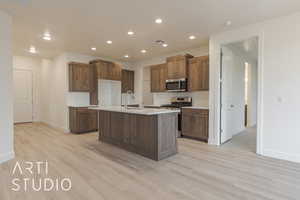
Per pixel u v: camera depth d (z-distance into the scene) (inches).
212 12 115.7
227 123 178.1
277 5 106.9
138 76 279.1
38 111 301.3
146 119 132.7
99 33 153.9
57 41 175.9
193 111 181.2
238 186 89.0
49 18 124.3
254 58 252.5
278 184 90.4
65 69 220.2
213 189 86.4
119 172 106.1
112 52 221.8
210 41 161.0
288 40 120.1
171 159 127.2
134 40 173.3
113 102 258.4
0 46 116.8
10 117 125.0
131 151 145.4
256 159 125.3
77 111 208.8
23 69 285.3
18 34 155.7
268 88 129.2
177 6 107.9
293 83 119.0
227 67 174.4
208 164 117.4
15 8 110.6
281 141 124.8
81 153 140.6
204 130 172.1
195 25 137.2
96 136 199.9
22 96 285.7
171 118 135.7
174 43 184.1
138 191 85.2
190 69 193.9
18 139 184.2
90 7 108.8
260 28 131.2
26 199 79.0
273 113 127.6
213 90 161.8
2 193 83.6
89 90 231.3
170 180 95.9
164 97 240.2
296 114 118.3
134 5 106.4
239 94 216.2
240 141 176.4
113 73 247.4
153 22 131.4
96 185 90.9
